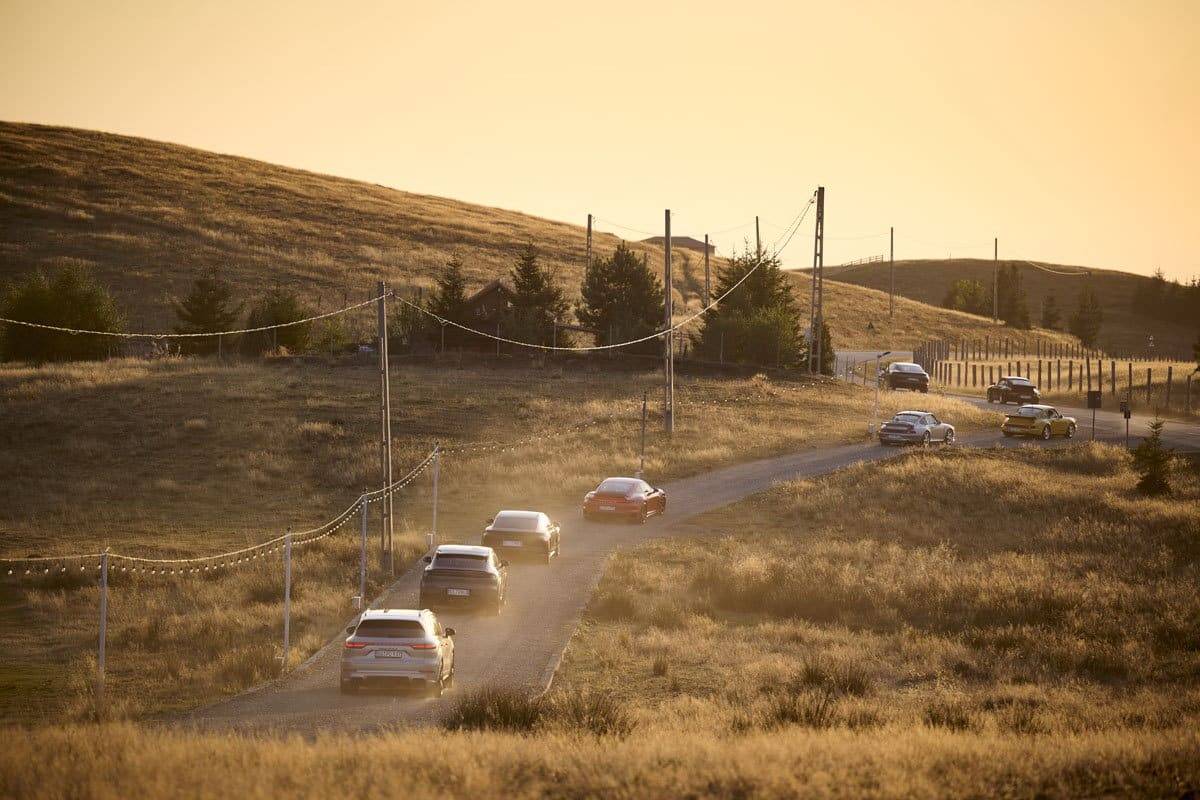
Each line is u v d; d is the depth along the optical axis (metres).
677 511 56.00
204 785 14.50
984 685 27.98
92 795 14.07
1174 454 69.44
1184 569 44.00
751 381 92.81
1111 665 30.47
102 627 24.81
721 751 16.28
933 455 68.00
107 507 53.09
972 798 14.48
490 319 100.88
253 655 28.31
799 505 56.06
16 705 24.73
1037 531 51.44
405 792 14.05
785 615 37.75
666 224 73.31
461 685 26.48
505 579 36.56
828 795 14.27
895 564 43.84
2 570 40.91
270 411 74.62
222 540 47.50
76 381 80.50
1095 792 14.88
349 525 51.12
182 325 103.44
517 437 71.88
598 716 21.16
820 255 97.00
